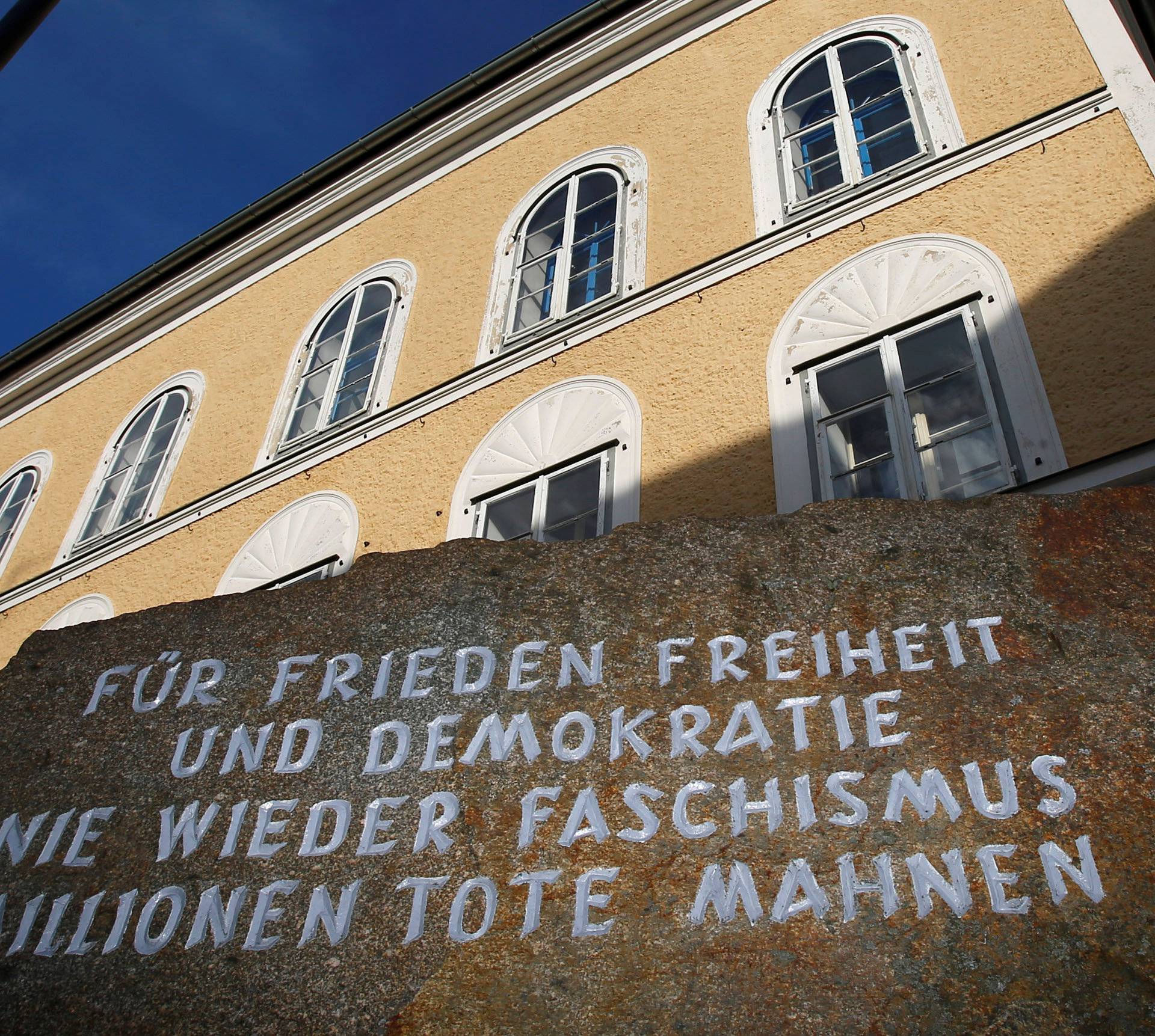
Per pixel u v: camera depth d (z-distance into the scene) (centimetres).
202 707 460
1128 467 511
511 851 378
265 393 1078
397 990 355
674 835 367
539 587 452
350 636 463
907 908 333
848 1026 314
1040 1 833
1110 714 361
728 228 855
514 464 808
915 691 382
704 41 1035
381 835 396
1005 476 593
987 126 781
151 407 1192
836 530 435
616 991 337
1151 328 604
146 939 392
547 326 892
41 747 467
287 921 383
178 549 976
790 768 373
